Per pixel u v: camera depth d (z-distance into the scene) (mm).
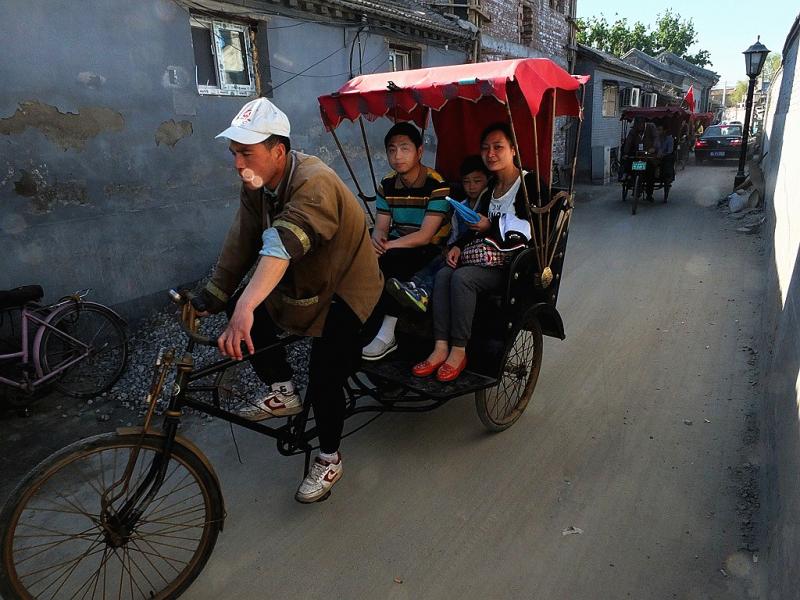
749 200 10414
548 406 3754
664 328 5023
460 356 3018
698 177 16938
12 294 3699
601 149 16625
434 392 2844
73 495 2902
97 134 4656
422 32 8961
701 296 5812
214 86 5910
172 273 5379
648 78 21141
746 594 2209
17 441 3492
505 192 3342
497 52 12273
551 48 15156
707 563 2385
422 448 3293
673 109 13969
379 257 3420
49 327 3809
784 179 6312
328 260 2275
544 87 2959
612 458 3156
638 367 4277
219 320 4691
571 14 16578
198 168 5555
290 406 2629
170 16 5172
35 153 4254
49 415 3783
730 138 20406
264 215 2311
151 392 2133
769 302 4762
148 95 5031
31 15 4145
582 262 7445
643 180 11328
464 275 3008
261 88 6363
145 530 2680
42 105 4266
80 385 4012
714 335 4809
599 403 3768
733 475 2961
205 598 2293
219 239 5828
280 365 2609
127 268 4973
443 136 4160
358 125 7957
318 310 2357
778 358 3225
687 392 3865
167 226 5293
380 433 3451
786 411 2598
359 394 2982
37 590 2326
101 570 2451
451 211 3463
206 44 5801
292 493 2936
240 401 3666
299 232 2035
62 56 4359
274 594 2303
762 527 2494
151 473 2131
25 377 3717
